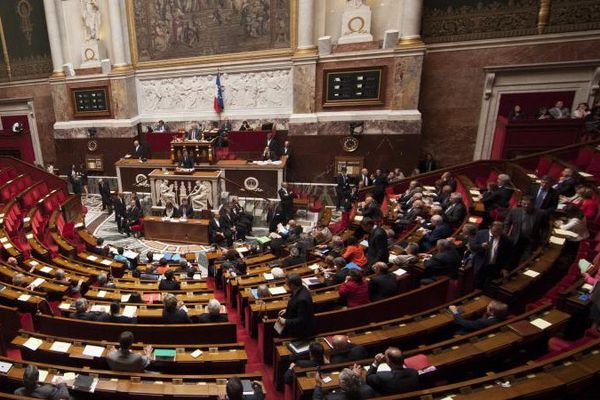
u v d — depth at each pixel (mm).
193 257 10008
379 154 13867
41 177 15086
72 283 6910
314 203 14023
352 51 13430
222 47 15203
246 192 14086
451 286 6406
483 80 13109
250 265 8391
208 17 15023
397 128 13430
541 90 12672
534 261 5852
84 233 11148
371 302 5723
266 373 5109
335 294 5859
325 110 14203
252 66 14945
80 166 17453
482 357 4047
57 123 17359
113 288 6812
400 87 13188
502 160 11570
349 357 4215
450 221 8555
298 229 9805
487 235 6133
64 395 3682
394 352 3645
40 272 7438
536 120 11305
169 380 4031
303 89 14047
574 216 6906
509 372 3531
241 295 6406
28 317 5770
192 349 4660
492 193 8711
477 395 3359
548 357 4293
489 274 5855
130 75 16234
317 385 3695
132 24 15875
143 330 5027
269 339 5156
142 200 14719
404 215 9727
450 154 14102
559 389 3396
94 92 16547
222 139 14461
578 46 11906
